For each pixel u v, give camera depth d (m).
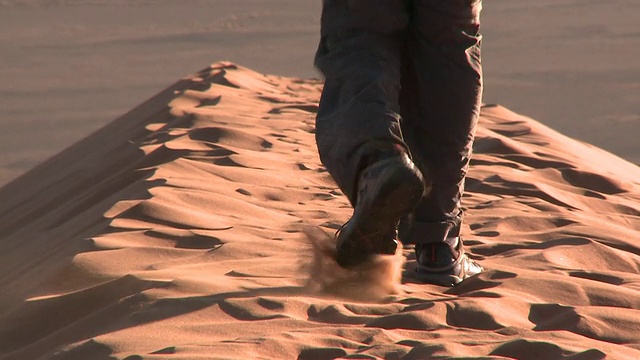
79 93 114.56
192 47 183.00
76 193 25.97
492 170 23.06
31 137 80.19
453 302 11.22
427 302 11.34
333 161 11.32
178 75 136.62
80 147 34.19
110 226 15.93
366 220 10.91
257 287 12.22
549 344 9.60
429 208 12.80
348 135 11.11
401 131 11.94
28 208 26.75
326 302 11.45
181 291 11.87
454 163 12.56
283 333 10.23
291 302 11.31
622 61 141.62
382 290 12.17
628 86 114.94
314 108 35.44
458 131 12.41
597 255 14.50
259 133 28.44
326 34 11.73
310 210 18.69
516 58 151.00
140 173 22.08
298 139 28.11
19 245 20.42
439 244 13.09
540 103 104.75
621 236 16.09
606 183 23.88
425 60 12.12
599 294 12.02
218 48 181.12
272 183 21.52
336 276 12.21
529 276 12.55
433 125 12.42
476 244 15.39
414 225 12.84
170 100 35.34
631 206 21.31
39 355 11.22
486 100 108.38
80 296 12.42
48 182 29.38
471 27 12.08
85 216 19.36
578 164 26.36
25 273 15.57
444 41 12.02
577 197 21.34
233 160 22.97
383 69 11.43
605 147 79.31
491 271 12.98
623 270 14.34
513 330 10.56
